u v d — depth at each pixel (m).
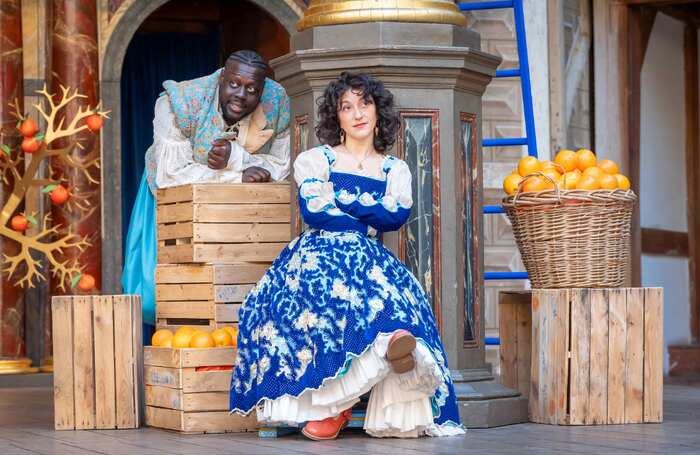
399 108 4.48
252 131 5.55
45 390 7.09
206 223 5.06
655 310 4.63
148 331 8.25
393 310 3.92
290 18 8.43
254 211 5.11
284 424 4.16
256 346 4.07
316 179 4.14
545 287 4.71
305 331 3.98
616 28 8.73
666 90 9.90
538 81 8.31
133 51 10.62
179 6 10.51
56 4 7.79
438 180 4.53
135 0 8.02
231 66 5.42
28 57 7.86
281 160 5.54
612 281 4.66
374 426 4.04
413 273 4.51
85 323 4.61
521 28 5.88
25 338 7.65
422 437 4.12
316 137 4.50
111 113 7.93
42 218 7.74
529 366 5.07
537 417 4.64
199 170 5.35
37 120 7.84
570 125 8.50
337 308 3.94
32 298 7.77
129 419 4.59
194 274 5.09
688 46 10.27
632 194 4.66
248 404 4.06
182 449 3.87
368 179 4.17
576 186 4.64
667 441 4.00
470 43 4.66
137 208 5.76
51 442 4.16
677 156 10.07
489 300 8.17
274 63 4.66
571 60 8.62
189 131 5.46
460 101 4.60
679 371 9.50
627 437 4.13
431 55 4.46
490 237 8.21
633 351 4.61
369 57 4.43
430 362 3.86
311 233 4.17
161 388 4.52
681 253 10.02
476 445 3.89
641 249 9.20
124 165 10.60
